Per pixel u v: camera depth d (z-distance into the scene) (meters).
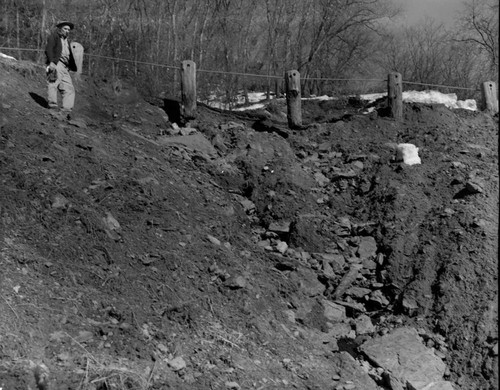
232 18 18.84
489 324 6.94
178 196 8.33
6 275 5.71
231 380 5.68
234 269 7.29
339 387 6.05
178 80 15.90
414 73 22.19
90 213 6.98
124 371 5.18
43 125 8.71
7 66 10.30
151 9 17.78
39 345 5.16
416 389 6.31
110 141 9.19
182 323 6.18
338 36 21.33
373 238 8.66
